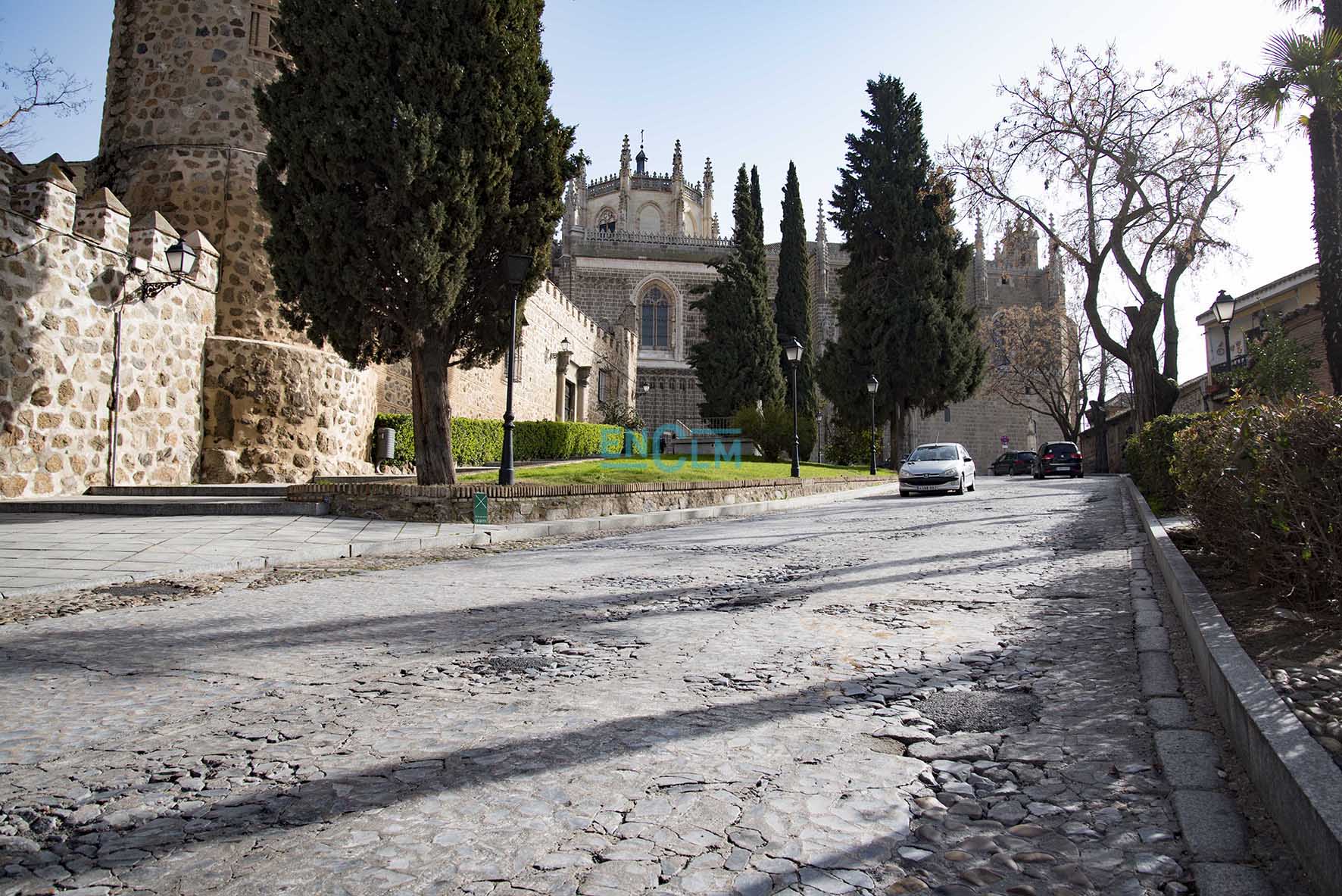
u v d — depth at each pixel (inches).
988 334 2166.6
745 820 103.8
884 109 1428.4
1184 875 89.4
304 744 131.8
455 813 106.4
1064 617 218.8
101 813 106.9
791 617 224.8
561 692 159.8
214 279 670.5
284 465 681.6
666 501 623.2
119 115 719.7
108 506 467.5
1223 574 244.4
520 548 422.6
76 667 179.9
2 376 479.5
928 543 386.3
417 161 466.0
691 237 2162.9
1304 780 90.4
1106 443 1721.2
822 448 2068.2
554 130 534.0
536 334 1259.8
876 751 127.4
